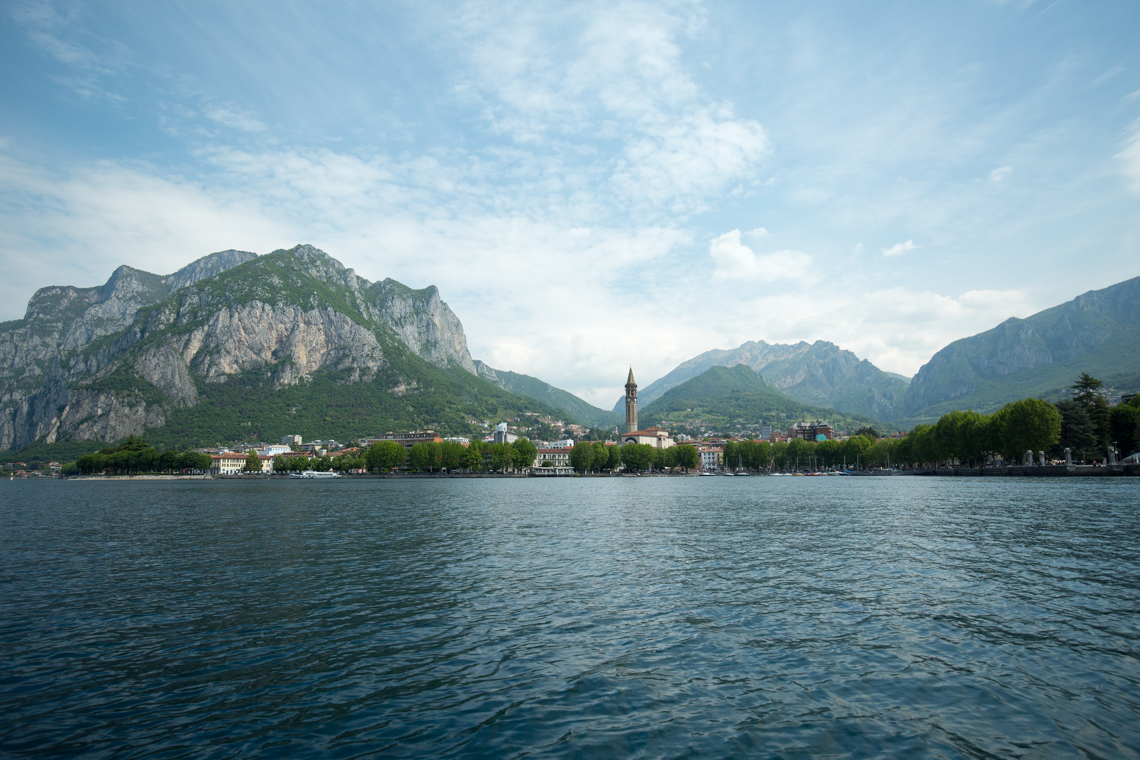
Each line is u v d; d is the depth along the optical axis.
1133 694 19.41
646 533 59.59
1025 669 21.62
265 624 27.86
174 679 21.28
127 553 48.22
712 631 26.42
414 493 142.50
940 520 65.88
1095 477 144.25
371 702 19.34
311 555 47.00
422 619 28.58
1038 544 48.06
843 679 20.92
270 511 88.25
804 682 20.72
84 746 16.42
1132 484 120.56
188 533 61.19
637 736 16.94
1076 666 21.83
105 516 81.06
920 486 141.50
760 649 24.06
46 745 16.44
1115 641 24.48
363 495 133.62
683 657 23.25
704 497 119.69
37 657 23.48
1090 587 33.66
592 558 45.06
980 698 19.22
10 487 193.00
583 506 96.00
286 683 20.91
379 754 15.98
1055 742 16.36
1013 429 151.88
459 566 42.00
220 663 22.83
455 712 18.58
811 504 95.25
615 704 19.08
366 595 33.41
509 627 27.22
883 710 18.48
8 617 29.06
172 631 26.80
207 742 16.72
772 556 45.22
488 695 19.84
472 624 27.72
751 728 17.34
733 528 63.19
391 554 47.31
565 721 17.88
